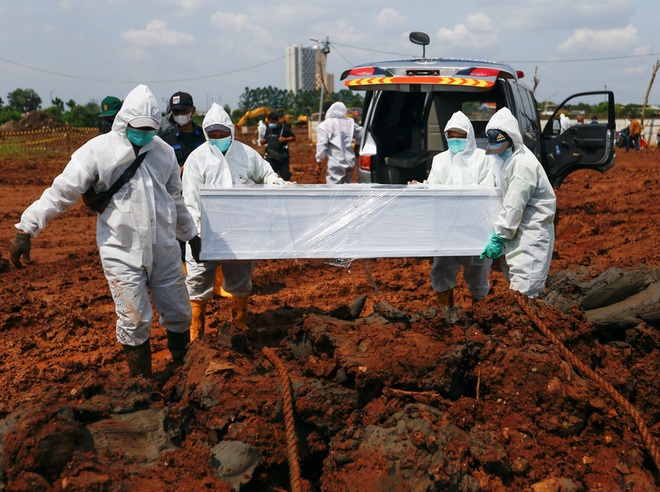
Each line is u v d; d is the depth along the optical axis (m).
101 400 3.74
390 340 4.34
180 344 5.30
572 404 4.06
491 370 4.20
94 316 7.12
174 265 5.01
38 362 5.98
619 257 9.24
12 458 3.26
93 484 3.17
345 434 3.83
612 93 9.92
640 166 23.91
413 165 8.63
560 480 3.77
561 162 10.24
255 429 3.83
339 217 5.21
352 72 8.09
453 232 5.39
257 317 6.79
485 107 8.59
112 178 4.67
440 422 3.86
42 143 36.22
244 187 5.13
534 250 5.45
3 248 10.52
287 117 17.77
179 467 3.45
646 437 3.98
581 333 4.59
